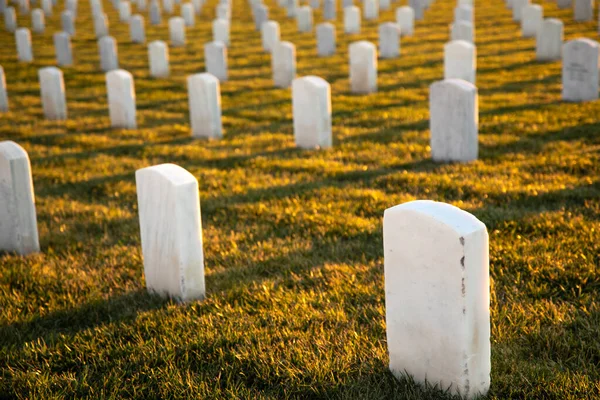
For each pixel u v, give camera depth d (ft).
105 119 44.96
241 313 17.12
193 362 15.08
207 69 56.80
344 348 14.93
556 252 19.33
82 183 30.40
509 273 18.48
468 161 30.17
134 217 25.62
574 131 34.09
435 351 12.98
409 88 49.21
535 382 13.37
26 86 57.98
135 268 20.77
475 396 12.93
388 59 62.03
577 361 14.19
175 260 17.84
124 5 98.27
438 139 30.68
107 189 29.17
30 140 39.70
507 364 14.07
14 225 21.86
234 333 15.94
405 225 12.84
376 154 32.50
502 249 19.85
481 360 12.87
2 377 14.76
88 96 53.31
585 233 20.48
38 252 22.43
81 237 23.73
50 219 25.76
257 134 38.58
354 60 47.96
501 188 25.75
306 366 14.29
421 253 12.69
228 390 13.71
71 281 19.83
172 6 107.55
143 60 69.67
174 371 14.56
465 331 12.40
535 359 14.35
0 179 21.75
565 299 17.10
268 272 19.88
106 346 15.84
